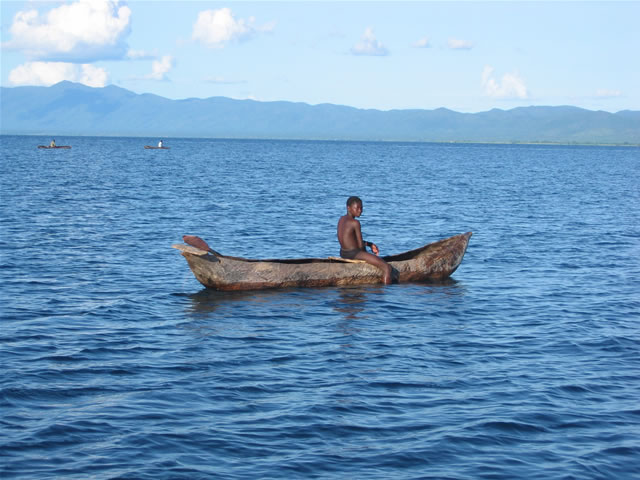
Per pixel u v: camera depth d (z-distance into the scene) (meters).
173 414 8.03
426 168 83.31
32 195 35.66
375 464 6.89
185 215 28.61
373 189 46.25
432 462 6.95
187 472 6.65
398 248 21.81
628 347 11.00
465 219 29.66
